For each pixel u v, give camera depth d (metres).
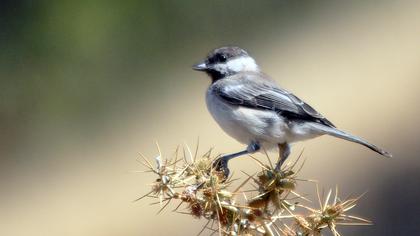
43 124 18.44
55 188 16.53
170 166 5.80
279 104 8.75
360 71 18.34
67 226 14.82
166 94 19.00
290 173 5.86
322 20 20.52
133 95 19.00
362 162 14.53
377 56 18.81
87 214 15.08
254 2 20.47
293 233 5.91
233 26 20.22
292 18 20.62
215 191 5.69
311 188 13.95
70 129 18.45
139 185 15.76
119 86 18.98
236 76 9.25
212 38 19.97
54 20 18.70
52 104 18.59
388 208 13.17
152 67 19.33
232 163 15.05
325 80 18.33
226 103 8.88
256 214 5.79
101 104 18.73
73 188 16.36
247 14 20.34
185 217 14.09
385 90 17.27
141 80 19.19
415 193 13.41
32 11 18.61
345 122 16.30
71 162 17.53
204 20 20.00
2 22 18.52
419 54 18.41
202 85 19.17
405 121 15.77
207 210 5.78
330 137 15.59
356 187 13.83
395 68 18.14
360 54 19.05
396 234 12.66
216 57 9.52
